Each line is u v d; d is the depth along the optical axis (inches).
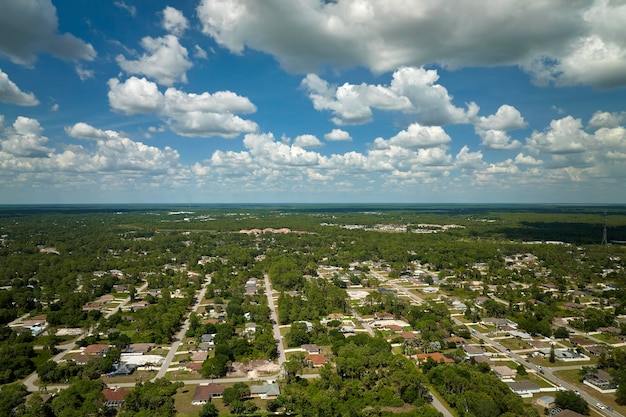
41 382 7480.3
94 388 6968.5
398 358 7632.9
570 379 7726.4
